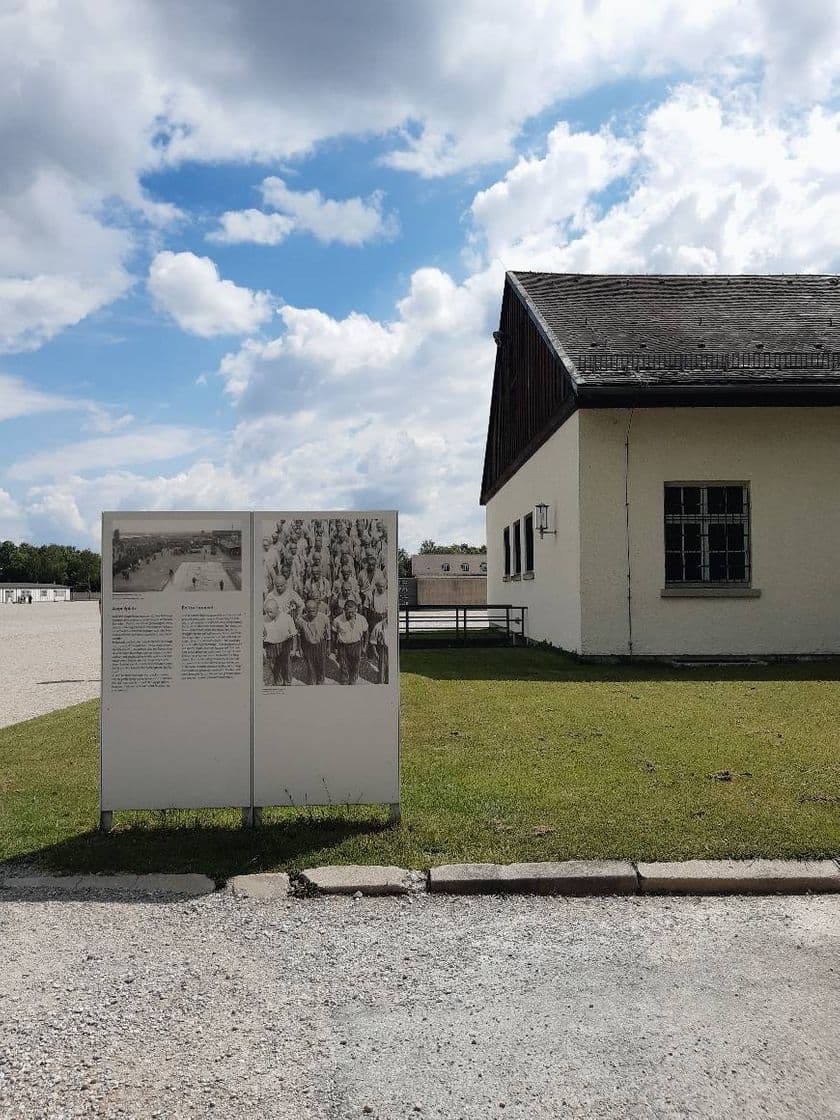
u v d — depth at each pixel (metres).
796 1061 2.86
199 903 4.26
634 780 6.24
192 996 3.32
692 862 4.58
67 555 164.00
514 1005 3.26
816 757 6.92
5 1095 2.66
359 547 5.53
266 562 5.49
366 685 5.49
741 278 19.39
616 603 14.48
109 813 5.39
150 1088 2.70
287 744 5.45
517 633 19.52
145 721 5.42
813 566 14.59
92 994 3.33
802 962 3.62
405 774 6.55
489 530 26.69
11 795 6.31
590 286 19.17
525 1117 2.56
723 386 13.59
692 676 12.59
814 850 4.73
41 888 4.42
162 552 5.45
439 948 3.77
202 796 5.43
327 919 4.08
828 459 14.61
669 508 14.69
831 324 16.41
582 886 4.40
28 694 13.21
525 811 5.50
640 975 3.50
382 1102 2.63
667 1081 2.74
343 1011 3.21
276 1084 2.73
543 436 17.39
